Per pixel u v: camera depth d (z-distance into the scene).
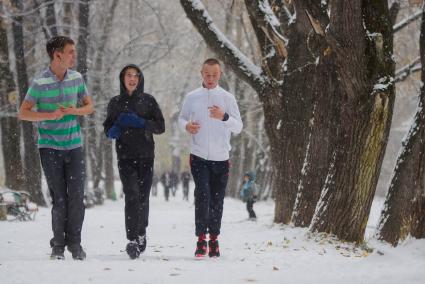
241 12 36.97
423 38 12.65
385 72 16.02
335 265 9.55
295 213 20.69
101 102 49.59
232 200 61.34
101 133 63.94
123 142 11.38
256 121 62.88
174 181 81.50
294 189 21.70
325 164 19.97
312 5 17.19
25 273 8.27
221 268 9.27
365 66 15.85
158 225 24.50
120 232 20.59
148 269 8.84
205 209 11.79
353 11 15.34
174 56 69.94
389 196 19.50
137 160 11.42
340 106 17.89
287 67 21.86
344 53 15.74
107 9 52.69
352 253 14.84
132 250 11.14
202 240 11.82
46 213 33.28
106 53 53.91
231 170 67.44
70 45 10.96
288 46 21.84
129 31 58.75
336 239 16.89
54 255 10.86
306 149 21.58
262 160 61.97
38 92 10.87
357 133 16.38
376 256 9.66
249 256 12.41
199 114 11.98
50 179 10.91
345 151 16.78
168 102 89.31
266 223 23.70
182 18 68.12
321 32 17.45
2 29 34.59
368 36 15.76
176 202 63.50
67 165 11.01
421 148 10.73
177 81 75.94
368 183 16.61
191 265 9.62
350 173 16.66
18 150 34.91
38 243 15.35
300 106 21.62
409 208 10.54
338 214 16.95
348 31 15.52
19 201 27.61
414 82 36.25
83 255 10.98
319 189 20.11
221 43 22.88
